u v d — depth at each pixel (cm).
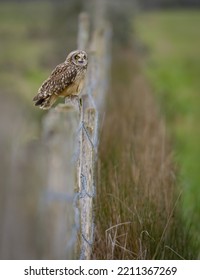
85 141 831
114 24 4244
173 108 2506
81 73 906
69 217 1258
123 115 1498
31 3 5572
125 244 880
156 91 2584
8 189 2211
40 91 904
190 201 1483
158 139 1370
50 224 1853
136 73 2638
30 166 2308
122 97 1841
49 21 4581
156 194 1020
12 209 2112
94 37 1598
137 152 1177
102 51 1681
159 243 905
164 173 1142
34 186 2198
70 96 913
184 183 1544
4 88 3262
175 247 967
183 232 1039
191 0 7906
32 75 3481
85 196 836
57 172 1919
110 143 1184
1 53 3959
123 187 973
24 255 1850
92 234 845
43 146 2255
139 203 952
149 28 6444
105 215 917
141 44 4709
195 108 2731
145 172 1082
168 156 1270
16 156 2403
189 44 5528
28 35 4397
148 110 1689
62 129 1875
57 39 4025
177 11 7712
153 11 7725
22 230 1973
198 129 2316
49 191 1934
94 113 837
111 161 1082
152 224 929
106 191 955
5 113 2839
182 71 4050
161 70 3772
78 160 871
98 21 3166
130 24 4597
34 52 3897
